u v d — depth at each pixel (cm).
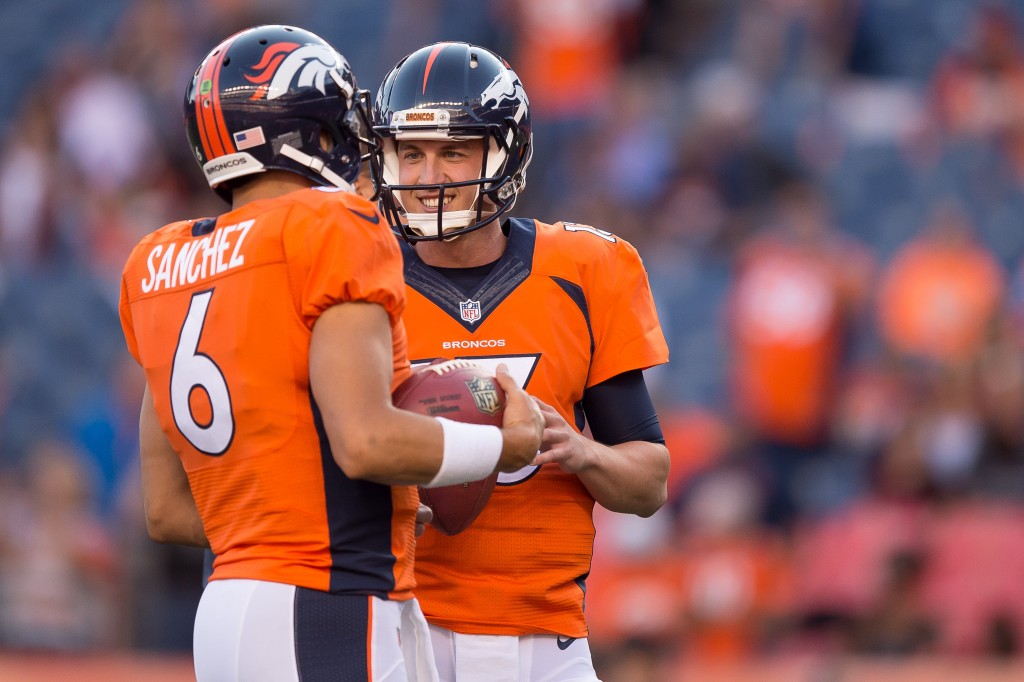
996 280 3059
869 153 3625
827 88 3731
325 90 952
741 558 2427
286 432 896
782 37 3838
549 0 3831
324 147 968
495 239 1130
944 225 3164
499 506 1096
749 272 2983
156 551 2552
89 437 2806
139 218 3450
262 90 934
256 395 897
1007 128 3650
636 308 1139
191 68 3734
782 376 2892
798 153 3572
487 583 1095
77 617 2494
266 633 885
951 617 2375
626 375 1141
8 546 2519
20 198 3497
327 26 4225
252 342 897
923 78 3884
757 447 2856
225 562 920
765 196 3372
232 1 3906
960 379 2622
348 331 877
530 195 3616
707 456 2597
